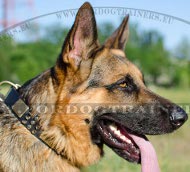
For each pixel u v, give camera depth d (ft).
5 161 3.71
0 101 3.85
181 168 5.53
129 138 3.98
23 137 3.73
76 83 3.80
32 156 3.72
